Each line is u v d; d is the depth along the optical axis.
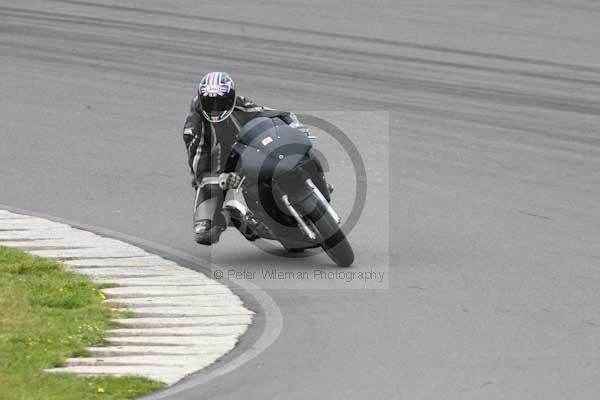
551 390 25.77
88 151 52.91
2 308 31.66
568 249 38.66
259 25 81.94
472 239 39.94
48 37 76.31
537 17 87.69
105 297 33.69
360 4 91.06
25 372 26.70
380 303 32.97
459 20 85.88
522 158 51.75
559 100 63.03
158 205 44.88
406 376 26.80
